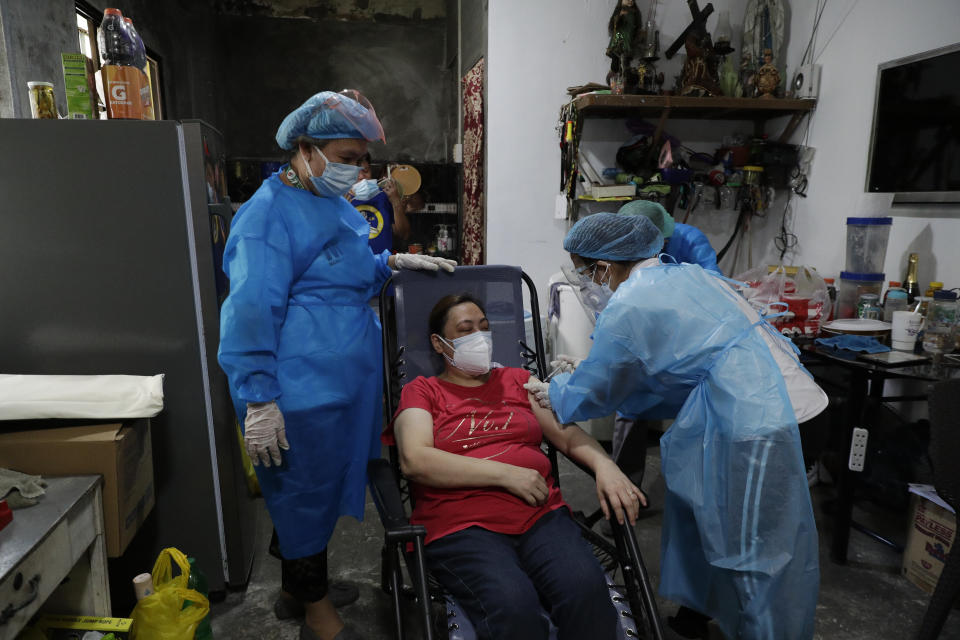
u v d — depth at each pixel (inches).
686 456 55.9
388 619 72.9
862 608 74.9
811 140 124.9
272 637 69.4
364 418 64.9
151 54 175.0
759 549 51.7
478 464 55.0
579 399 56.7
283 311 58.3
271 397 56.0
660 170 128.0
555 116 133.1
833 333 95.3
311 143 57.2
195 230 68.5
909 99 98.2
